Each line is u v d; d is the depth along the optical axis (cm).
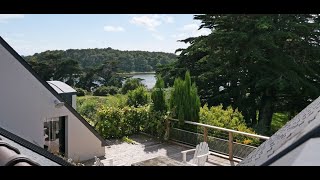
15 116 796
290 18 1920
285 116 2119
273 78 1841
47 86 855
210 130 1064
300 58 1952
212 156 961
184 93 1099
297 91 1795
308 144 84
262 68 1914
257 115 2117
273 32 1838
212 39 1955
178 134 1102
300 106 1973
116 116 1162
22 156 163
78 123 941
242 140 995
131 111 1188
